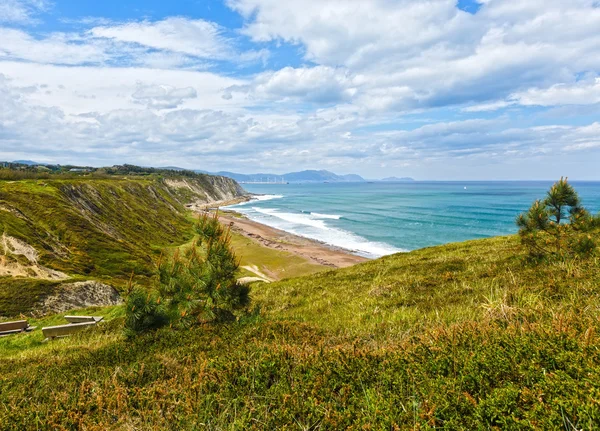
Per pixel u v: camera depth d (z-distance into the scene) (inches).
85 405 160.4
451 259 618.8
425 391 123.3
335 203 6697.8
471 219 3713.1
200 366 184.5
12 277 1229.7
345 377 149.8
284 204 6939.0
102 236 2033.7
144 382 191.2
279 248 2546.8
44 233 1781.5
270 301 539.2
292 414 126.1
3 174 2810.0
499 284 374.9
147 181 5027.1
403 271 605.3
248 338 251.9
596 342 130.3
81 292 1212.5
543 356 130.5
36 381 217.6
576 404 96.3
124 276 1738.4
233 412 139.3
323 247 2581.2
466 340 165.3
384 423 109.7
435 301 364.5
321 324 342.6
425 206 5428.2
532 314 206.4
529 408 103.1
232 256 323.0
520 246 496.4
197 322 300.0
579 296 244.2
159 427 132.1
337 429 116.0
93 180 3430.1
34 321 742.5
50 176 3339.1
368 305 408.8
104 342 359.6
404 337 214.8
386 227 3452.3
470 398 111.4
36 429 146.3
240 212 5418.3
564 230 405.1
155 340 270.5
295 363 173.2
